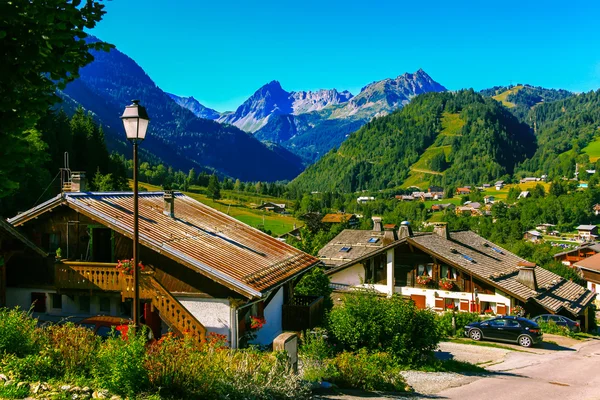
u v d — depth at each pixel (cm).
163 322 1922
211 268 1775
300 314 2234
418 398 1310
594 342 3092
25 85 670
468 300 3747
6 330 1023
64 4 664
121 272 1817
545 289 3919
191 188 19850
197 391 897
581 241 17212
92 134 11569
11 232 1816
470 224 15888
